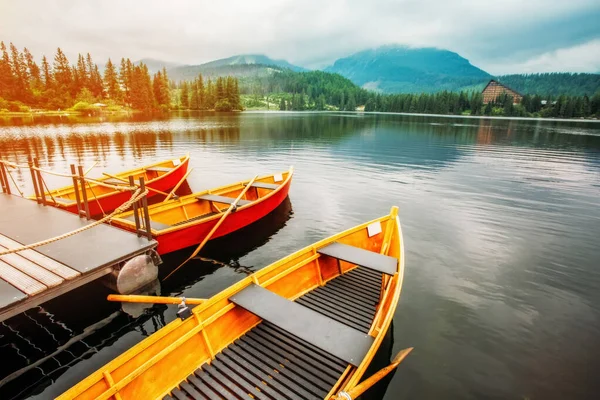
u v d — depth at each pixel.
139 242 6.55
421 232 10.28
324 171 19.75
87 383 3.34
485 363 4.96
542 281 7.43
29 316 6.11
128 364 3.70
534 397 4.36
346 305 5.81
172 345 4.03
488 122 73.38
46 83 93.62
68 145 29.53
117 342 5.52
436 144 33.00
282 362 4.41
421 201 13.66
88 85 105.06
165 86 103.81
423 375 4.69
